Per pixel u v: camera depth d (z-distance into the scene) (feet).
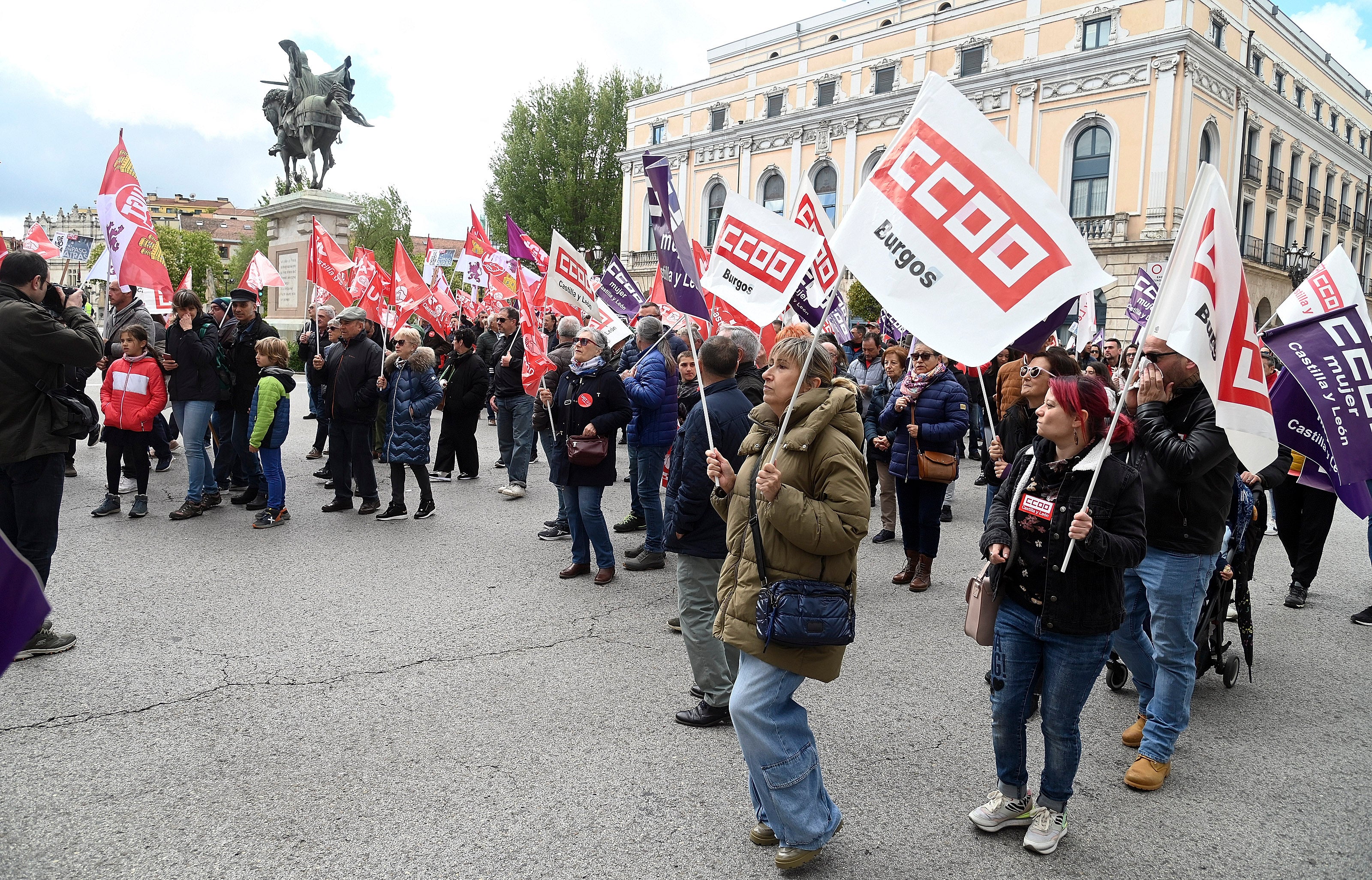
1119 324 95.40
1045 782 10.51
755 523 9.89
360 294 42.27
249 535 24.57
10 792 11.01
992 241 10.67
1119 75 94.73
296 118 75.87
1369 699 15.53
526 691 14.64
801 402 9.81
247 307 27.50
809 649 9.61
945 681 15.70
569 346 29.78
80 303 25.08
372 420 27.40
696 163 141.38
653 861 9.93
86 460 34.99
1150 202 93.30
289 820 10.56
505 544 24.68
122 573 20.53
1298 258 103.50
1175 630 12.09
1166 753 12.05
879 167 11.35
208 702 13.80
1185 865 10.19
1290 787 12.16
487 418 54.80
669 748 12.74
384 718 13.44
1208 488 11.99
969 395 41.37
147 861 9.64
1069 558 9.71
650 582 21.50
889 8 120.06
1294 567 21.34
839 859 10.12
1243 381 11.57
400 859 9.82
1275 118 111.14
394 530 25.91
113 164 25.54
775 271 14.90
